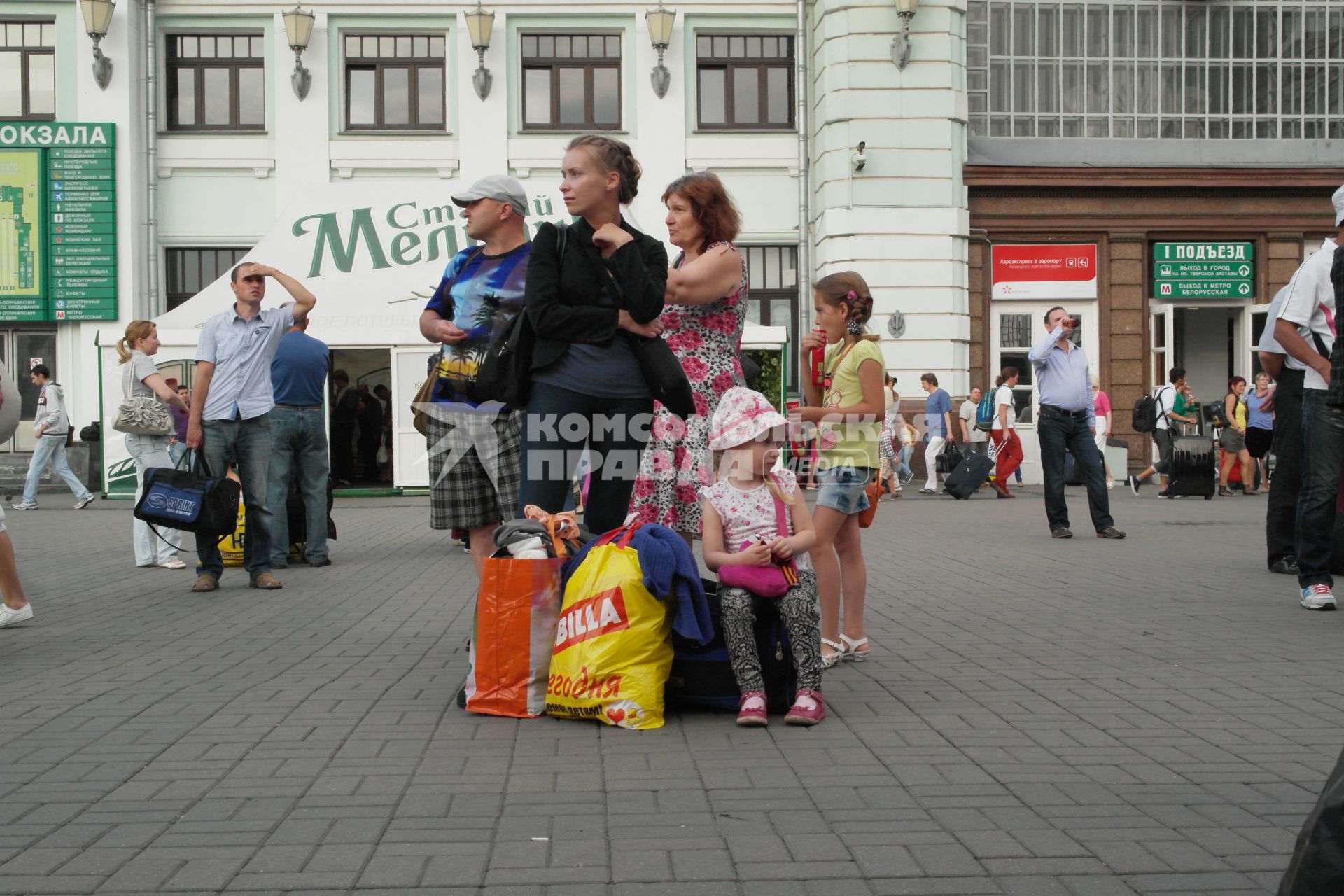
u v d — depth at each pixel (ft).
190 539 41.01
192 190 71.72
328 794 12.39
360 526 46.11
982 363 70.59
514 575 15.72
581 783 12.76
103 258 70.23
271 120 71.61
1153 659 19.04
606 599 15.25
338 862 10.45
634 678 15.10
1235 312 75.66
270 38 71.46
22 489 69.31
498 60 72.08
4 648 20.58
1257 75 73.46
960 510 51.60
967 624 22.41
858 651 19.21
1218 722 15.10
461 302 17.53
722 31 73.15
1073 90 72.43
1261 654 19.30
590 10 72.13
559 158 72.49
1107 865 10.33
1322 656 19.17
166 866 10.37
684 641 15.87
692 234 16.94
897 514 49.47
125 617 23.97
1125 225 71.15
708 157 73.20
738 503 15.70
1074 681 17.49
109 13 69.36
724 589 15.52
